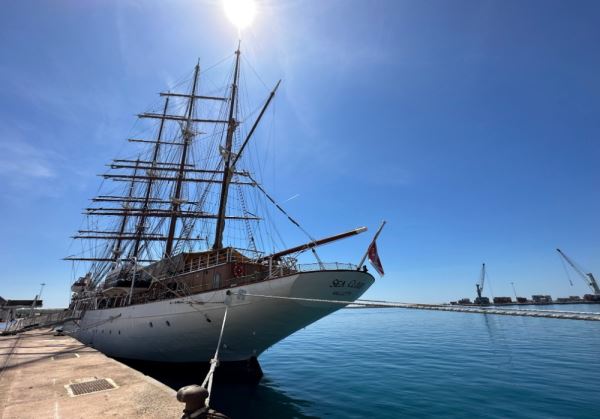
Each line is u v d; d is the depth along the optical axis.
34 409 7.62
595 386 17.53
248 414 14.16
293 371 22.88
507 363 24.36
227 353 19.94
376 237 17.38
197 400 5.86
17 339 23.81
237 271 19.14
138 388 9.24
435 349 32.44
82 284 45.84
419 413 13.88
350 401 15.74
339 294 16.91
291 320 17.78
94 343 27.42
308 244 18.94
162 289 24.50
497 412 13.82
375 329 58.44
